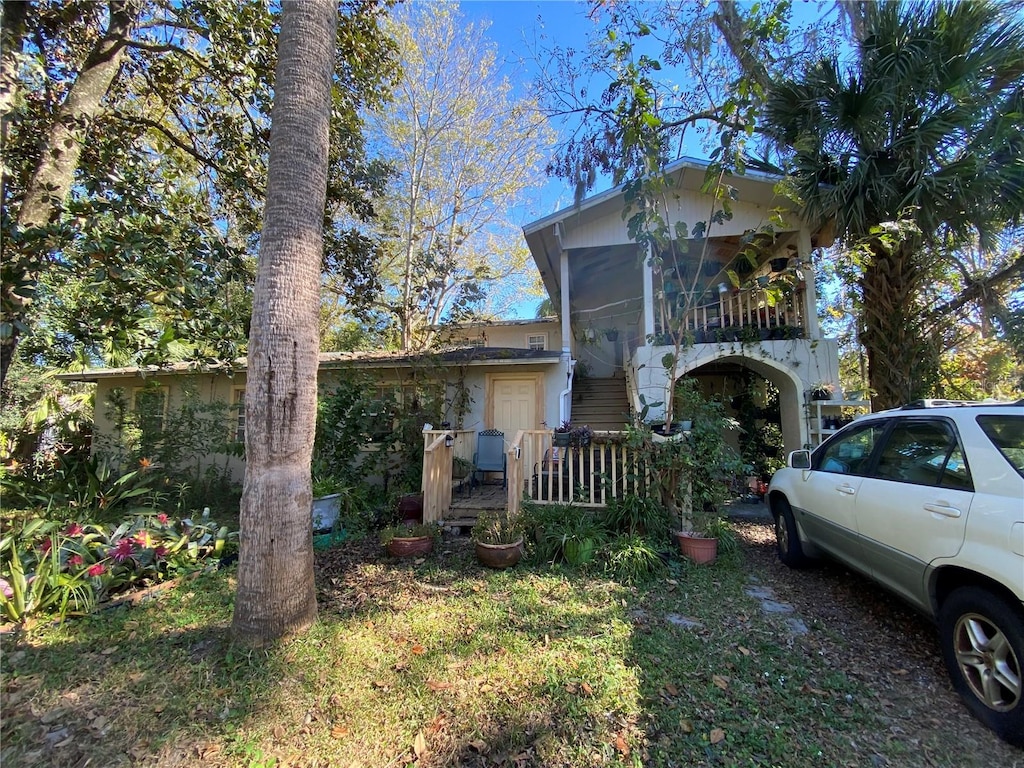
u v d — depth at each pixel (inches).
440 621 142.1
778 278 229.5
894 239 244.2
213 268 219.5
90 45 233.9
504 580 175.8
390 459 345.1
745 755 88.2
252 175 300.8
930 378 308.3
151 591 167.0
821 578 183.3
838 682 111.3
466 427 367.9
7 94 152.2
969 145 255.8
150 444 364.8
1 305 151.9
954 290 345.4
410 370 374.3
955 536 104.6
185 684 108.7
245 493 125.7
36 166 206.2
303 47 133.0
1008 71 253.8
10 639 130.3
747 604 156.6
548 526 207.8
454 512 250.4
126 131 263.1
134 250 178.1
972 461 106.8
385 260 650.8
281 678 109.8
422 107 592.7
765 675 114.3
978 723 97.9
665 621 143.0
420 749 90.1
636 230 236.1
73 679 111.6
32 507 251.8
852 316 370.9
